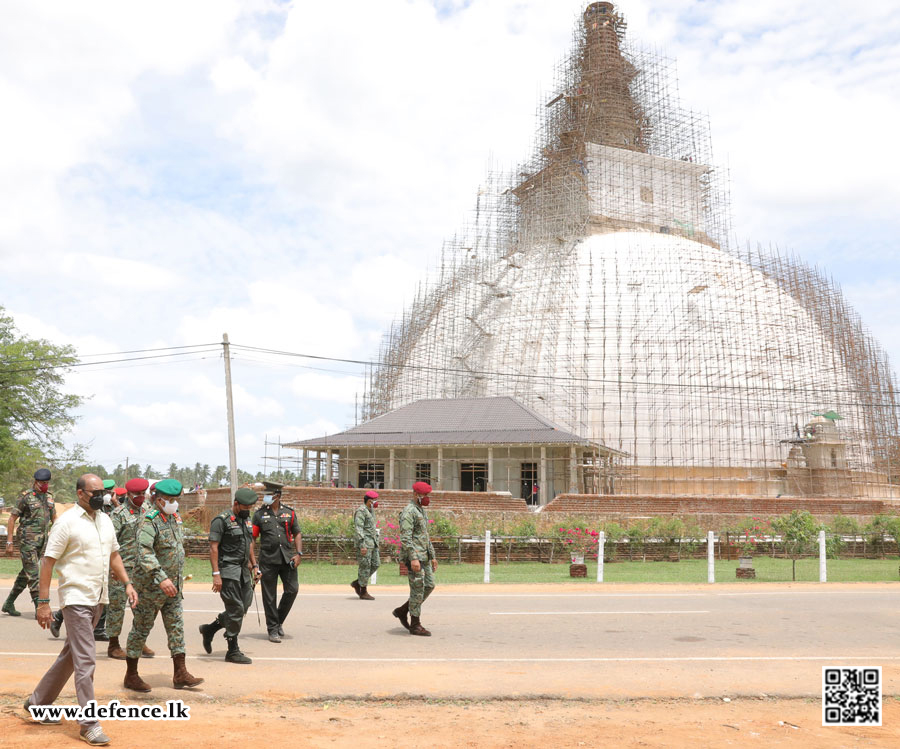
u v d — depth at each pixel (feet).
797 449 166.71
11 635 42.06
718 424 162.09
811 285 191.52
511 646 39.96
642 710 27.78
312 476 169.48
